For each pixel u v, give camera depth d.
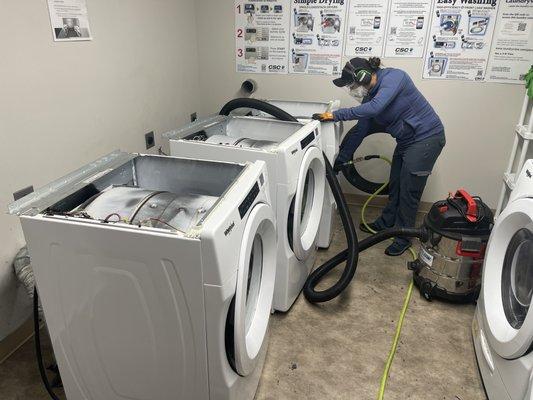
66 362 1.35
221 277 1.06
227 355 1.25
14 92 1.63
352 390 1.64
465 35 2.71
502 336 1.44
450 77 2.83
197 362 1.21
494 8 2.60
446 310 2.11
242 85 3.23
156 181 1.60
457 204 2.02
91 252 1.12
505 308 1.56
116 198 1.32
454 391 1.64
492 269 1.63
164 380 1.29
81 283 1.18
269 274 1.57
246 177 1.35
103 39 2.10
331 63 3.01
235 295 1.16
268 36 3.05
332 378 1.70
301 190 1.84
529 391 1.20
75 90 1.96
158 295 1.13
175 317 1.15
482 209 2.00
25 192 1.74
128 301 1.16
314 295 2.08
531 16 2.57
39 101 1.76
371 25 2.84
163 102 2.78
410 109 2.36
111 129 2.26
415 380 1.69
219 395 1.26
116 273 1.13
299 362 1.77
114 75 2.23
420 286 2.21
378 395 1.62
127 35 2.30
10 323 1.77
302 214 2.20
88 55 2.01
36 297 1.44
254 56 3.14
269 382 1.67
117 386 1.35
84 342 1.29
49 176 1.86
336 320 2.03
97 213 1.25
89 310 1.22
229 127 2.39
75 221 1.10
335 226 2.98
